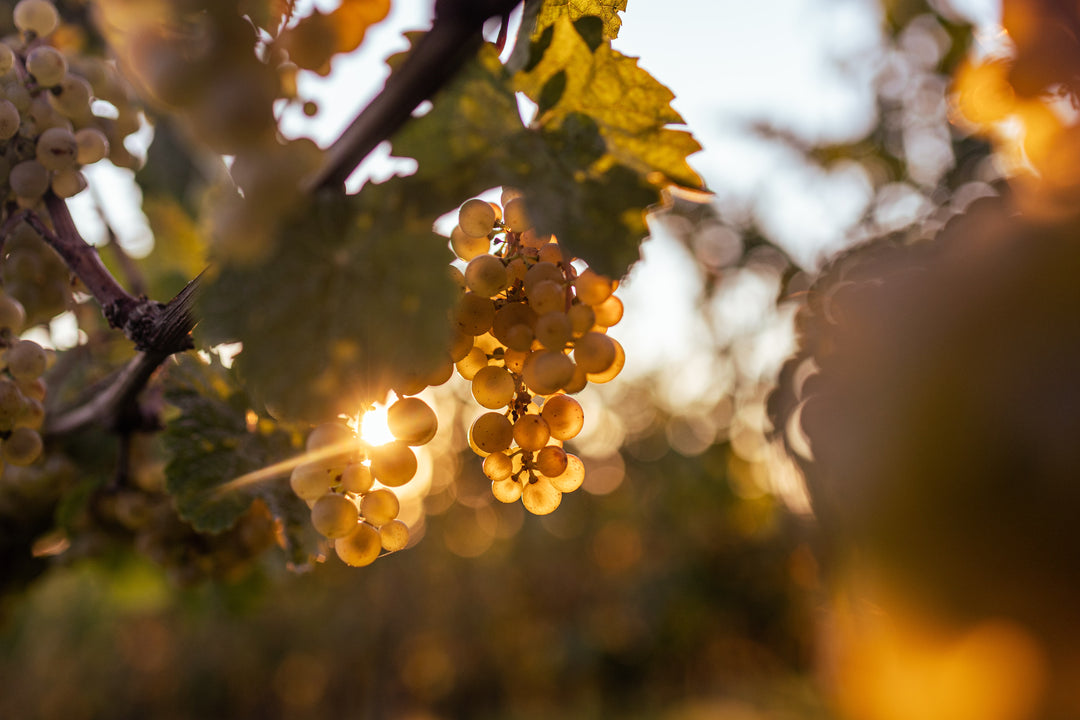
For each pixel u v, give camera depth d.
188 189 0.67
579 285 0.32
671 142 0.30
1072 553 0.14
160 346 0.37
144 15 0.23
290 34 0.24
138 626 5.40
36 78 0.39
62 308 0.45
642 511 4.41
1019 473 0.15
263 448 0.43
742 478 2.78
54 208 0.39
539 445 0.33
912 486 0.16
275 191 0.25
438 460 6.98
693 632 3.41
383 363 0.27
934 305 0.17
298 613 5.27
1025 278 0.16
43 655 4.78
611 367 0.32
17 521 0.55
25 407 0.40
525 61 0.30
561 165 0.28
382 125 0.26
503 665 6.43
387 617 5.85
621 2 0.36
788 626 3.12
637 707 5.25
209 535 0.51
